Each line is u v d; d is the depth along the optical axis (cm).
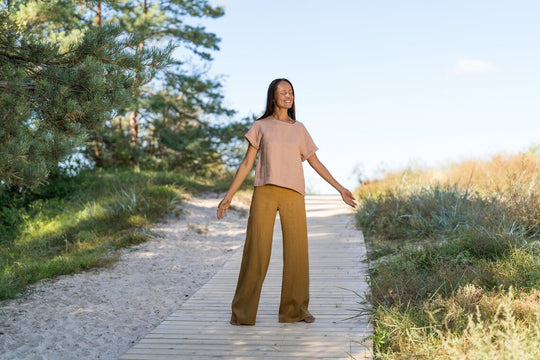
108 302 519
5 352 379
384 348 345
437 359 300
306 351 346
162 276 643
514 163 1054
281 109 402
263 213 395
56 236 846
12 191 1051
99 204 1026
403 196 920
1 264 657
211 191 1336
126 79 579
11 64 549
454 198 809
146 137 1619
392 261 563
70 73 554
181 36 1529
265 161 394
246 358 337
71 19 1170
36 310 485
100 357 372
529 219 643
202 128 1655
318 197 1412
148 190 1127
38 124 525
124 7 1430
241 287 406
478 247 551
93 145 1477
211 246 843
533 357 273
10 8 825
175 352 350
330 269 600
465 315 344
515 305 361
